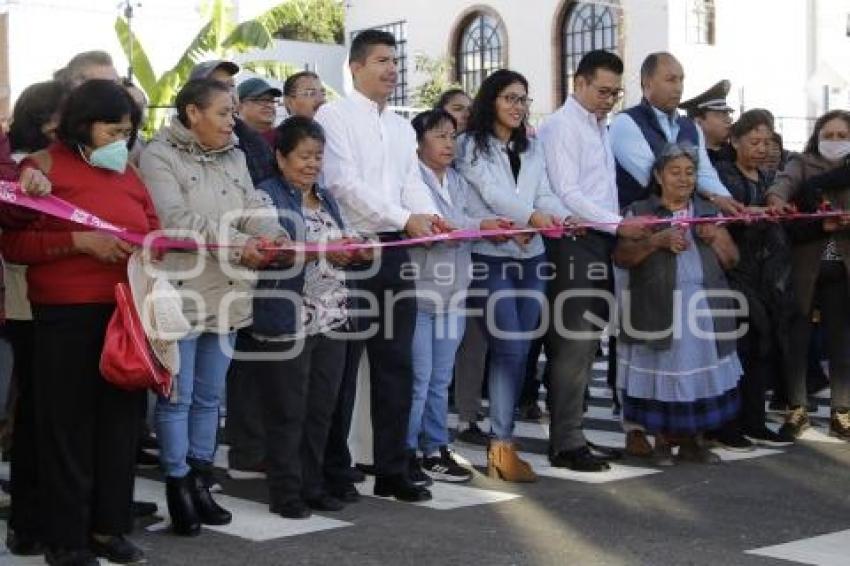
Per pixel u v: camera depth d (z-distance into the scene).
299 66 27.88
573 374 6.25
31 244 4.29
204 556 4.66
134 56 19.78
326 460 5.61
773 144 7.70
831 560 4.59
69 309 4.32
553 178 6.21
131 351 4.24
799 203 6.95
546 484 5.98
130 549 4.54
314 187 5.38
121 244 4.30
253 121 6.77
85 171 4.40
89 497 4.43
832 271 7.03
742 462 6.50
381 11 34.16
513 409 6.11
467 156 6.12
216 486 5.89
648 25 26.56
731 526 5.12
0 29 20.75
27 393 4.67
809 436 7.19
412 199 5.75
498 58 31.09
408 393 5.57
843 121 6.91
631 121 6.65
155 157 4.84
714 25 26.61
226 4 20.06
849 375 7.09
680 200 6.33
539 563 4.56
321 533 5.00
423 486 5.66
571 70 29.33
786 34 27.44
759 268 6.83
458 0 31.75
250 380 5.99
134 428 4.51
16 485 4.69
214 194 4.90
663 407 6.32
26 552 4.69
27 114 5.01
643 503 5.55
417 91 31.56
